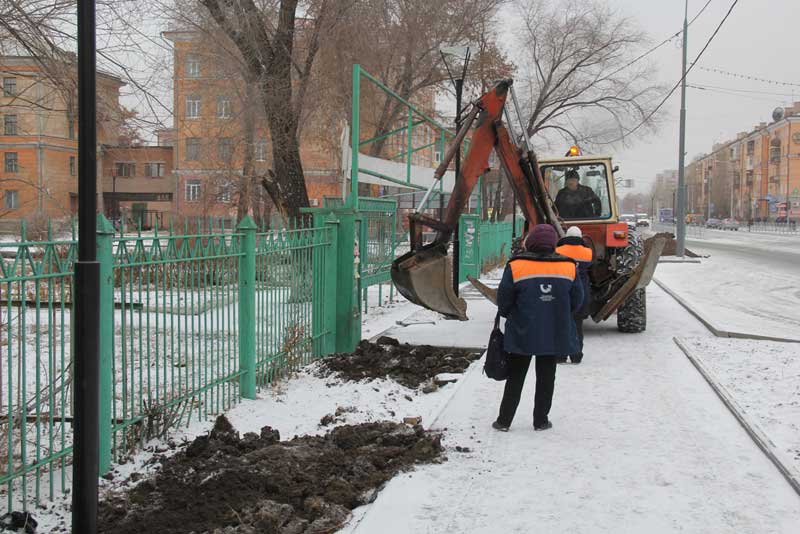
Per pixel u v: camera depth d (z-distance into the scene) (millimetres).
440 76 26500
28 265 3982
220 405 6531
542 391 5871
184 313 5699
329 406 6703
